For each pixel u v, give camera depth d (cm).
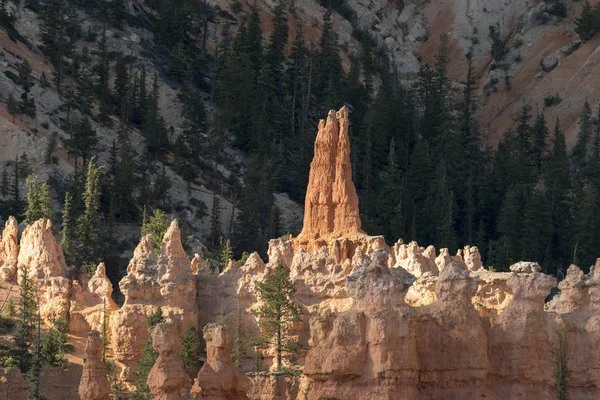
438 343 11756
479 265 18938
